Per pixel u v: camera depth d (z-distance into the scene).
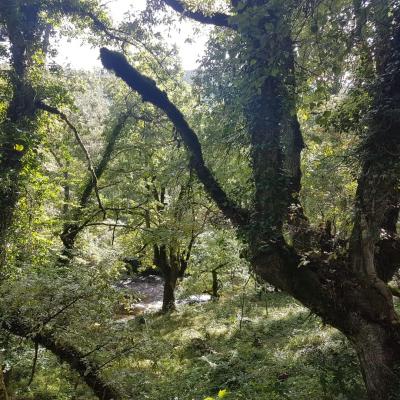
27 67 10.23
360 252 5.61
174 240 14.30
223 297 21.42
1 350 8.05
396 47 5.18
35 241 11.72
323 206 6.39
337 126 5.71
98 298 8.59
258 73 5.98
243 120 7.10
